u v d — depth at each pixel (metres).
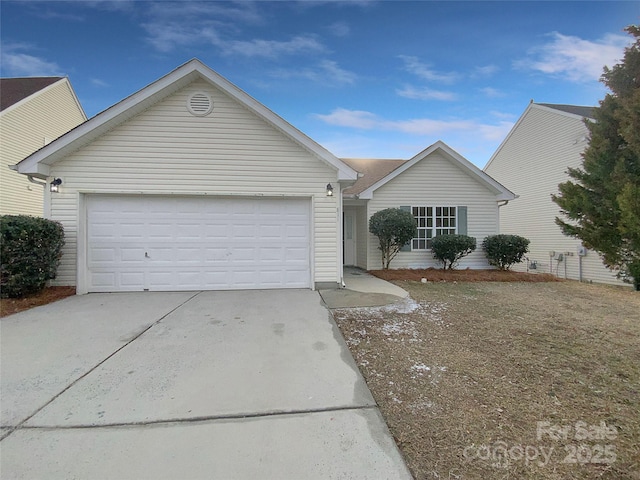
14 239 6.11
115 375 3.25
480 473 1.96
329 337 4.43
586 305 6.61
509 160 16.33
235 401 2.77
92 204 7.42
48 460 2.05
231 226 7.81
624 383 3.16
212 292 7.50
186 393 2.90
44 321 5.11
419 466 2.02
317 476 1.93
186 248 7.67
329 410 2.65
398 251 11.65
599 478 1.93
